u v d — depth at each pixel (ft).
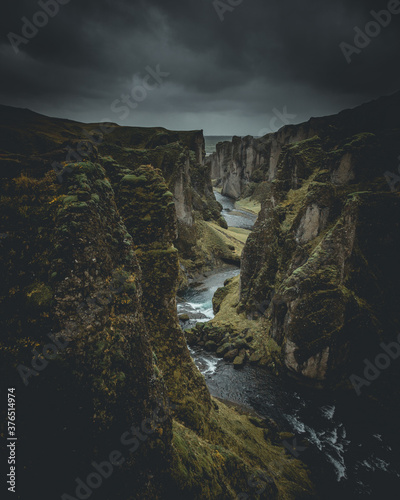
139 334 30.48
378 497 61.67
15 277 24.44
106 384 25.31
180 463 32.68
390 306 92.89
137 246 54.39
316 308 92.43
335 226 97.09
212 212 337.31
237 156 536.42
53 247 24.80
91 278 26.07
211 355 115.44
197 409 51.55
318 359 91.35
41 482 21.71
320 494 58.95
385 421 81.66
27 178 26.96
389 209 93.66
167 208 55.62
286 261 121.29
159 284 53.26
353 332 92.02
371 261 95.50
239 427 64.64
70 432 23.00
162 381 33.17
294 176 138.92
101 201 30.14
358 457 70.74
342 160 114.32
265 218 139.13
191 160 327.06
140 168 59.98
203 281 215.51
